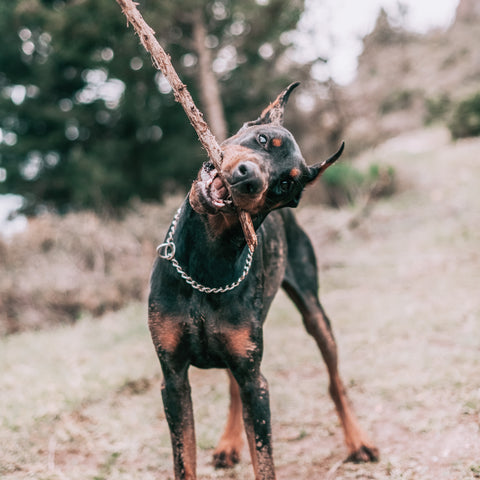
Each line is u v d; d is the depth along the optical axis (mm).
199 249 2205
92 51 11531
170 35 11734
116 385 4234
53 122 13391
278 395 3852
